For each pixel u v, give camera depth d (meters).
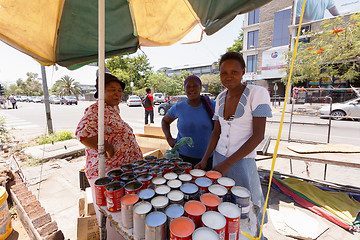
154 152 2.82
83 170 2.97
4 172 2.91
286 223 2.22
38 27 1.78
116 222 1.01
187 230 0.78
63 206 2.64
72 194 2.94
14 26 1.63
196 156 2.06
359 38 8.80
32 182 3.31
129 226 0.96
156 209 0.92
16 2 1.48
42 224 1.94
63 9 1.78
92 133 1.46
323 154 2.64
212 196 1.00
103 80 1.29
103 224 1.40
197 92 1.98
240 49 31.34
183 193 1.04
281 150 2.85
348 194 2.75
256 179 1.45
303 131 6.81
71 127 8.20
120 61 35.44
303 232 2.07
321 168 3.92
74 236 2.08
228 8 1.53
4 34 1.62
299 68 11.07
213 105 2.09
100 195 1.14
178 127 2.18
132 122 9.29
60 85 49.12
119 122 1.62
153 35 2.44
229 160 1.25
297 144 3.18
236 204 1.00
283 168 3.98
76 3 1.81
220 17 1.62
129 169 1.37
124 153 1.64
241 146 1.26
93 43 2.25
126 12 2.10
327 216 2.30
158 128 3.62
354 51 8.69
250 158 1.40
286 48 19.95
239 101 1.29
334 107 8.84
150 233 0.80
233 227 0.83
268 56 21.42
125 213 0.95
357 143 5.15
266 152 2.76
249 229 0.95
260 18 23.14
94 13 1.95
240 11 1.49
